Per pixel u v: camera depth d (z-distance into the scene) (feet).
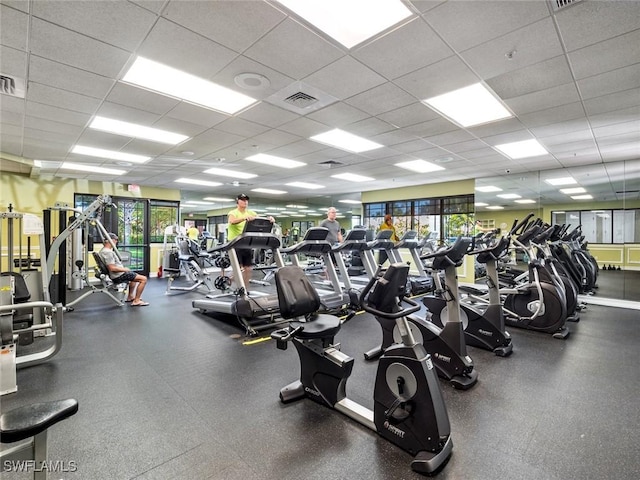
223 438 6.24
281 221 41.57
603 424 6.75
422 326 9.18
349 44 7.90
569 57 8.45
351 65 8.87
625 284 19.57
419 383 5.65
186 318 15.10
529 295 13.53
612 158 18.84
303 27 7.25
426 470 5.23
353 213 36.86
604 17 6.88
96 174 24.03
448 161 20.07
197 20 6.98
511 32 7.42
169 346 11.36
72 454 5.77
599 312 16.76
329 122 13.30
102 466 5.48
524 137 15.08
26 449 3.61
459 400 7.76
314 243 12.83
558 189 22.52
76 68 8.95
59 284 16.02
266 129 14.24
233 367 9.57
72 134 14.46
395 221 31.68
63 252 16.01
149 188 30.27
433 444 5.43
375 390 6.31
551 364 9.95
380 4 6.51
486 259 11.10
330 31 7.40
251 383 8.54
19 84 9.83
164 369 9.41
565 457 5.73
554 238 17.25
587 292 19.52
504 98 10.92
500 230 23.15
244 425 6.66
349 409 6.90
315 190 33.47
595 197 21.03
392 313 5.89
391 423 6.01
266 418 6.91
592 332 13.29
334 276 15.01
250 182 28.40
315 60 8.63
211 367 9.57
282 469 5.41
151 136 15.07
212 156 18.88
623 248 19.83
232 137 15.34
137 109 11.84
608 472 5.36
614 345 11.71
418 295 18.92
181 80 9.73
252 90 10.40
